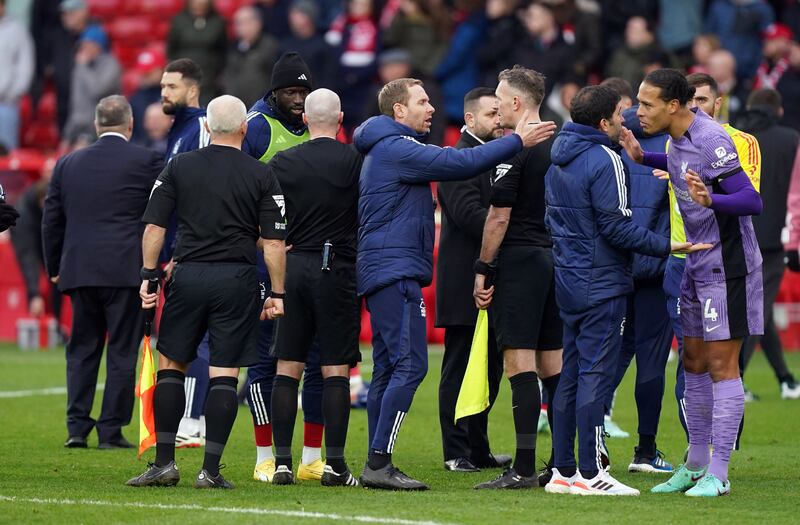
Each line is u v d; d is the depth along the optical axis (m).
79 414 32.62
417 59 63.28
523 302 26.33
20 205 56.88
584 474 25.45
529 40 59.38
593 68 59.28
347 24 64.56
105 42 67.62
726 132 25.25
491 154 25.62
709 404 26.28
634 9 61.28
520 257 26.42
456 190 28.94
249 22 61.44
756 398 41.12
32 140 74.44
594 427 25.33
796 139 38.56
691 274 25.69
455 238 29.56
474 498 24.86
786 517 23.05
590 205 25.25
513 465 26.66
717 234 25.27
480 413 29.59
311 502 24.28
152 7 81.12
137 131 61.12
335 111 27.19
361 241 26.47
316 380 27.70
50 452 31.56
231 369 26.05
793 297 54.81
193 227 25.88
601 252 25.33
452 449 29.53
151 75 61.44
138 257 32.84
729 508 23.94
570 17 59.75
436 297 29.95
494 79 60.50
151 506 23.69
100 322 33.03
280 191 26.12
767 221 38.62
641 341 29.20
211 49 62.56
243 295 25.86
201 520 22.36
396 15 63.62
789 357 52.47
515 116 26.17
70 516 22.78
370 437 26.84
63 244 33.31
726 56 47.31
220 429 25.84
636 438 34.22
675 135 25.41
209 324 25.95
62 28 70.50
